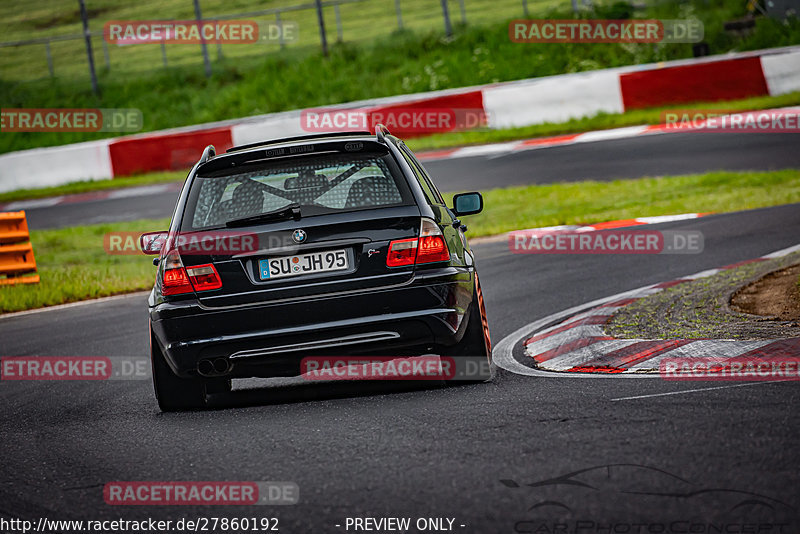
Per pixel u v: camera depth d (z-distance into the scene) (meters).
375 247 19.11
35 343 33.91
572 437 14.68
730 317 24.05
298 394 21.28
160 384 20.38
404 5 154.75
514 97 91.19
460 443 15.04
